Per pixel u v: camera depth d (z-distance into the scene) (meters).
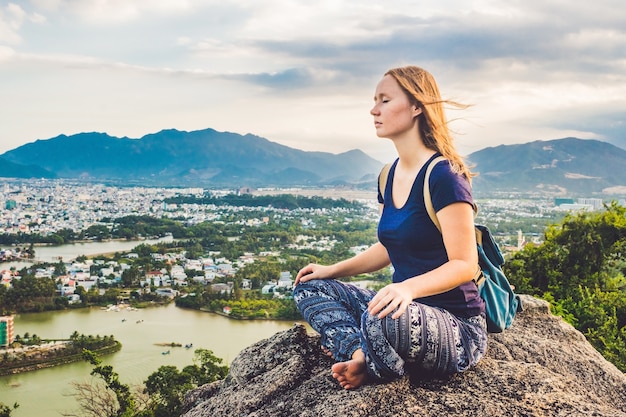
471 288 2.80
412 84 2.74
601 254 10.07
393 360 2.60
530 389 2.70
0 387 25.27
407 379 2.75
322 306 3.03
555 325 3.90
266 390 3.11
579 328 7.62
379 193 3.18
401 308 2.45
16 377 26.92
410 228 2.73
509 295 3.12
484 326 2.85
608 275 10.19
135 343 32.47
